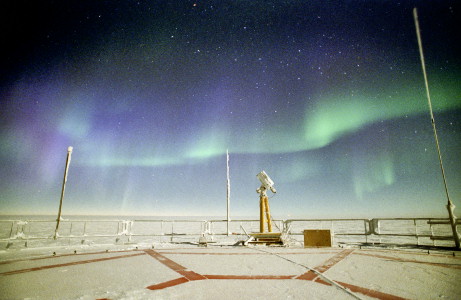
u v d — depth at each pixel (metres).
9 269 5.56
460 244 8.65
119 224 11.30
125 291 3.75
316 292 3.65
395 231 43.56
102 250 9.06
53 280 4.48
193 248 9.73
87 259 6.99
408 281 4.29
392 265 5.81
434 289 3.81
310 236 10.12
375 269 5.35
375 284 4.10
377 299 3.33
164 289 3.85
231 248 9.67
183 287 3.97
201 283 4.22
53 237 9.67
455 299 3.35
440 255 7.48
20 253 8.24
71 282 4.33
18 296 3.55
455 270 5.25
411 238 31.11
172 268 5.59
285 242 10.30
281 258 6.93
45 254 8.08
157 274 4.96
